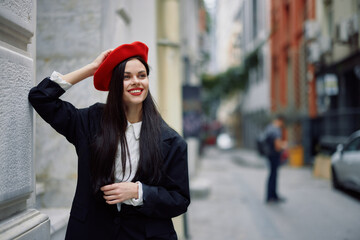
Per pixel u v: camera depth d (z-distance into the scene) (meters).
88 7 3.05
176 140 1.70
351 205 7.12
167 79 5.31
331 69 12.91
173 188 1.69
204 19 30.53
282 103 18.62
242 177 11.91
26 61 1.60
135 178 1.62
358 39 10.57
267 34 22.14
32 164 1.67
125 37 3.79
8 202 1.46
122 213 1.62
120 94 1.63
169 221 1.71
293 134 15.62
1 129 1.38
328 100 13.33
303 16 16.23
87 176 1.62
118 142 1.61
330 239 4.84
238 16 33.25
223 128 44.59
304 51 15.63
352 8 11.01
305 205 7.16
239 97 33.81
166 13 5.43
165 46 5.33
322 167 11.47
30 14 1.67
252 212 6.57
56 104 1.61
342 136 12.12
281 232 5.21
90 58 3.02
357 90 11.91
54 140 2.95
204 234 5.11
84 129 1.66
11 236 1.42
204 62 29.94
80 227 1.59
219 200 7.79
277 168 7.36
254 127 25.39
